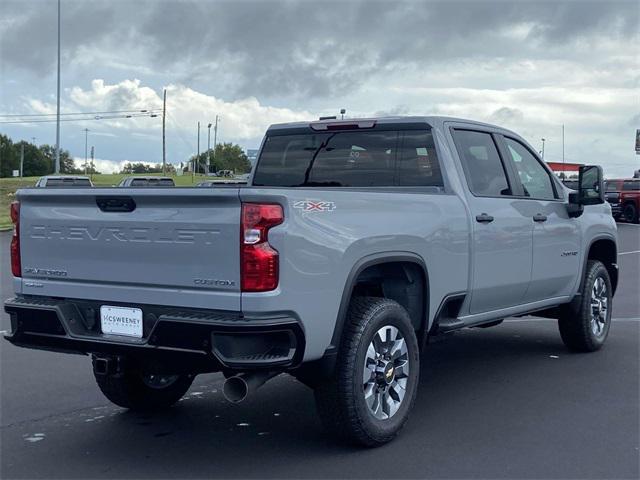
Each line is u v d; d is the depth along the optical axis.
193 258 4.62
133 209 4.83
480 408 6.18
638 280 14.73
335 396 4.96
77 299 5.11
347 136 6.77
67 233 5.11
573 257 7.62
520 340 8.86
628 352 8.20
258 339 4.49
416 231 5.53
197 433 5.68
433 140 6.30
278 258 4.50
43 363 7.98
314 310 4.69
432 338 6.05
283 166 7.10
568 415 6.00
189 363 4.75
